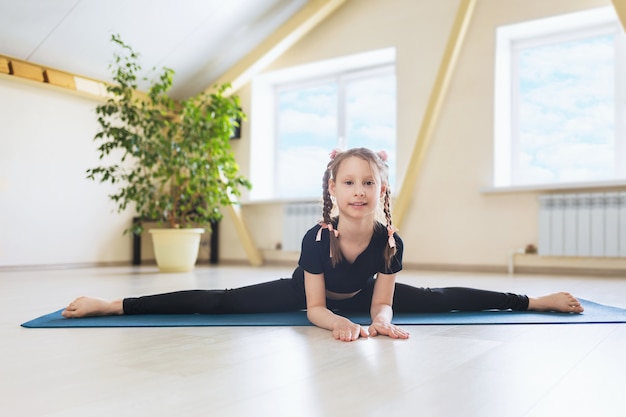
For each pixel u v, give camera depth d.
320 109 5.89
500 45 4.62
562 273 4.24
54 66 4.73
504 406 0.84
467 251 4.64
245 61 5.44
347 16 5.36
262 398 0.88
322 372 1.06
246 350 1.28
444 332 1.52
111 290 2.88
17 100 4.66
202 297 1.85
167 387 0.95
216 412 0.81
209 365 1.12
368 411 0.81
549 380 0.99
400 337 1.42
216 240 6.02
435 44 4.85
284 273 4.34
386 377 1.02
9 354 1.24
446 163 4.75
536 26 4.48
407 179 4.71
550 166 4.61
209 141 4.56
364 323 1.66
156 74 5.26
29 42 4.38
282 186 6.10
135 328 1.61
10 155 4.61
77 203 5.11
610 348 1.29
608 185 4.03
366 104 5.59
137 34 4.69
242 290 1.87
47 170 4.88
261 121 6.02
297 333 1.52
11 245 4.61
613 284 3.27
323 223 1.60
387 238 1.59
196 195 5.00
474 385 0.96
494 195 4.54
